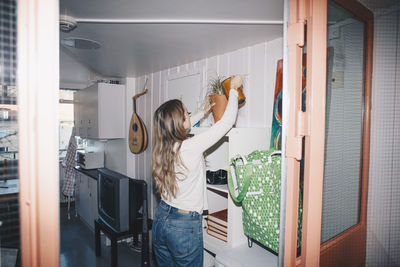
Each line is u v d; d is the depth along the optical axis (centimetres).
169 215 133
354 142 136
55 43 61
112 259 244
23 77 58
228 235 158
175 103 135
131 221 255
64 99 492
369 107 142
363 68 140
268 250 151
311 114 84
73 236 345
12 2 57
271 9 134
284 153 89
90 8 133
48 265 61
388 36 143
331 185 122
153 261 271
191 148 127
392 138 144
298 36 84
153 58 244
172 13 139
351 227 138
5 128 59
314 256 88
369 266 150
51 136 61
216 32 170
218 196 197
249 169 126
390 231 147
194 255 132
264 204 126
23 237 59
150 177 324
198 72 245
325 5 86
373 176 150
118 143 380
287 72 87
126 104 359
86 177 372
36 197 60
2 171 59
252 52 197
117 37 183
